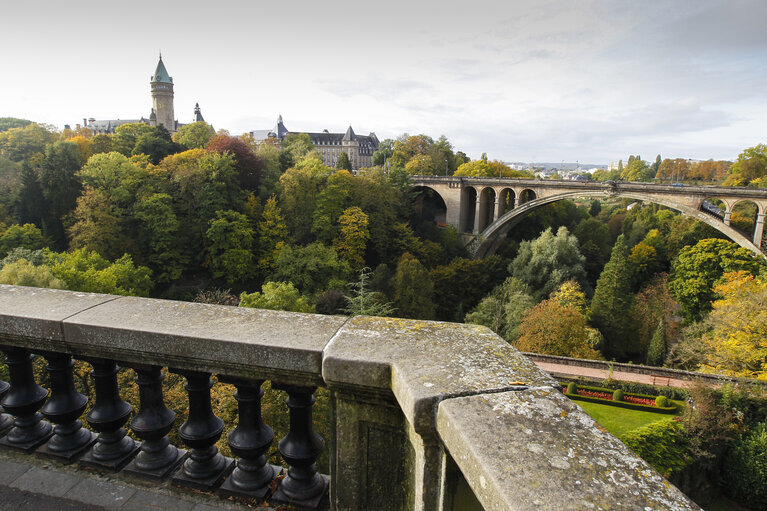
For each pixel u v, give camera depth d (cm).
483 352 232
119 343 273
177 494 291
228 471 307
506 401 183
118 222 4803
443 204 8012
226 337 256
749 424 2242
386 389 223
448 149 9750
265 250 5322
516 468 143
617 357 4297
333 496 261
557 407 180
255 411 287
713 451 2233
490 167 8331
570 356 3181
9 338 299
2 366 823
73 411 319
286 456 282
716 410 2233
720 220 4541
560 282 4888
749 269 4209
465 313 5138
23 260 2877
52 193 4881
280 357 244
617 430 2269
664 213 7294
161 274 4894
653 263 5959
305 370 243
